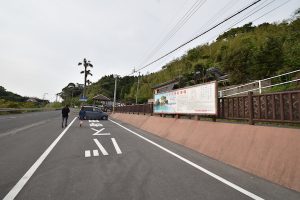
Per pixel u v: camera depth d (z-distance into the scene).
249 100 6.66
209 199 3.83
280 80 19.95
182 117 12.71
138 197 3.84
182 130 10.52
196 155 7.50
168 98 13.61
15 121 18.00
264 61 23.47
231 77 27.81
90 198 3.74
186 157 7.15
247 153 5.87
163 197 3.87
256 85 20.52
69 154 7.08
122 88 89.31
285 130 5.14
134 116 21.95
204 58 67.38
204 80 35.72
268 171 4.96
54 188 4.16
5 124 15.33
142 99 56.88
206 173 5.39
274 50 23.48
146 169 5.63
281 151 4.93
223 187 4.43
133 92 78.12
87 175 5.00
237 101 7.31
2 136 10.35
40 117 24.61
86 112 25.48
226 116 7.89
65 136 11.05
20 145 8.34
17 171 5.16
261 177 5.04
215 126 8.11
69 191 4.04
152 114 17.33
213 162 6.52
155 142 10.18
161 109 14.83
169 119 12.97
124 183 4.54
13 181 4.50
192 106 10.41
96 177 4.88
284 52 23.64
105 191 4.07
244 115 6.93
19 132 11.86
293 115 5.25
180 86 38.22
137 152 7.74
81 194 3.91
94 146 8.60
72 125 17.28
